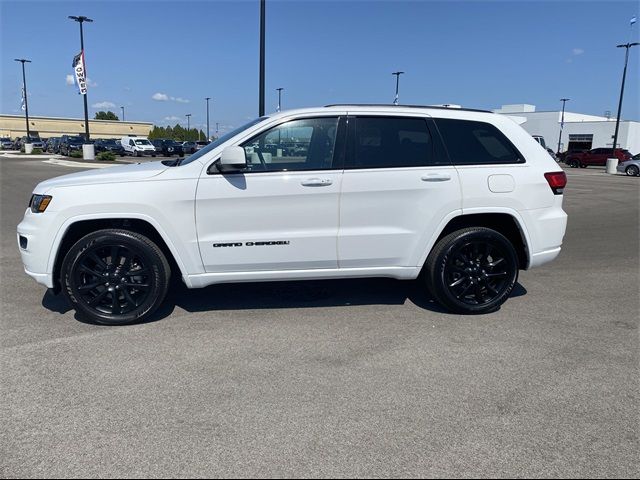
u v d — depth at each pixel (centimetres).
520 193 483
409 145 475
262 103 1338
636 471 268
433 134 478
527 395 345
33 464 271
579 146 6894
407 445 288
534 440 294
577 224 1105
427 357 401
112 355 400
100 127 9850
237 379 363
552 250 505
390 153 470
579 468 270
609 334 452
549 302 542
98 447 285
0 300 529
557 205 504
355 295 555
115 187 441
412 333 450
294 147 461
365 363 390
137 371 374
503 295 498
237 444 288
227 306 517
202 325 465
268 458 276
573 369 383
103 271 454
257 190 449
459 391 349
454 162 478
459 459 277
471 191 475
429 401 335
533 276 652
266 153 458
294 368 381
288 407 327
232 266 461
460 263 489
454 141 482
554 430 304
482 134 491
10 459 274
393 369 380
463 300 493
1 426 304
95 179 448
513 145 493
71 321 472
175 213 445
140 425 306
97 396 339
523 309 518
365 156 466
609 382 363
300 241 461
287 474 264
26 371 372
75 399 335
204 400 335
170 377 365
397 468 269
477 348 419
